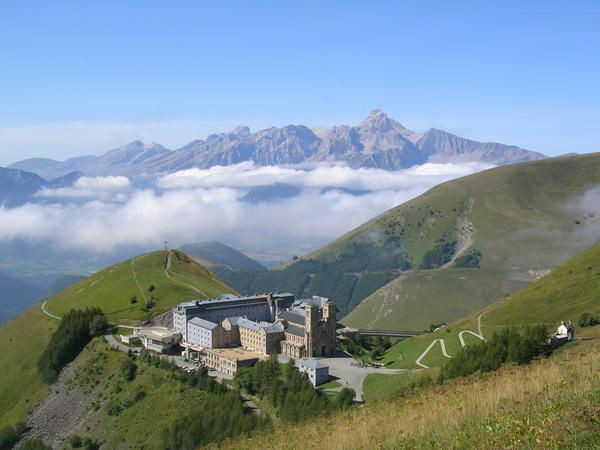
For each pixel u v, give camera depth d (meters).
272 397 198.50
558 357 104.38
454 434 50.34
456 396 72.06
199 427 187.88
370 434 62.12
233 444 93.50
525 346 165.75
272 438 83.75
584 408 44.84
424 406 71.56
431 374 195.75
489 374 96.50
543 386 60.16
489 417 52.31
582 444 39.66
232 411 192.25
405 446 52.31
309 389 196.62
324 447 63.72
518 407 53.06
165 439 192.50
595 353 90.38
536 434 42.47
